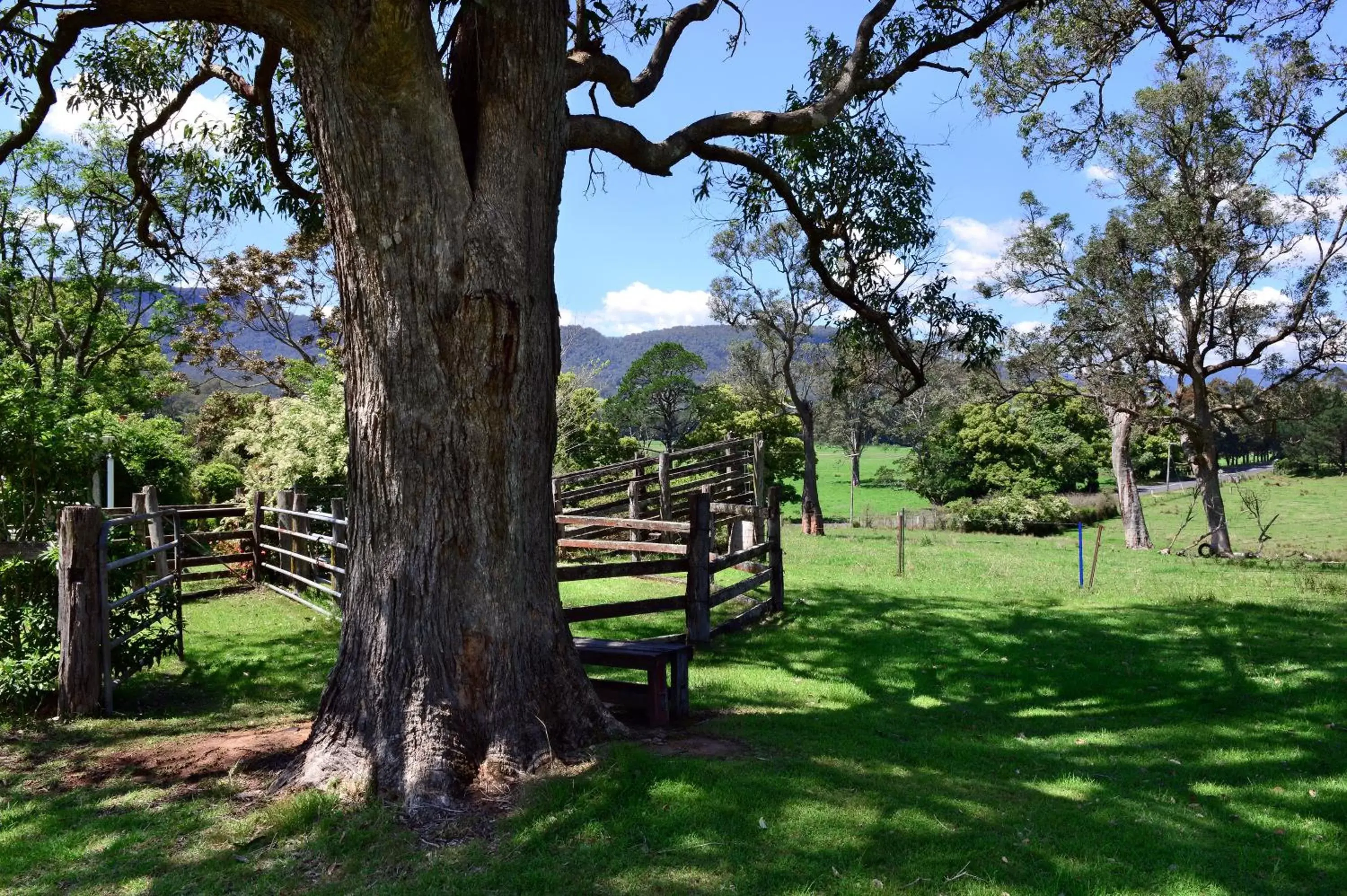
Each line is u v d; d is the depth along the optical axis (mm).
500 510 4652
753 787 4344
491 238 4574
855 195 8609
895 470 69062
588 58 5953
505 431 4656
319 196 8102
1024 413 47375
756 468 18172
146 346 25703
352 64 4137
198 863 3709
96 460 7625
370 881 3508
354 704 4516
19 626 6449
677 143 6383
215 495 20766
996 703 7449
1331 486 52219
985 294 28938
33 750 5473
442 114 4395
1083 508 40781
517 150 4719
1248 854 4160
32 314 23688
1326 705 7246
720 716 6215
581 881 3477
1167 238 25125
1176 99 23734
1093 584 14805
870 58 8086
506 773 4359
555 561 5082
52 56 5883
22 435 6977
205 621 10312
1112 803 4781
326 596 11227
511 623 4656
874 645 9406
